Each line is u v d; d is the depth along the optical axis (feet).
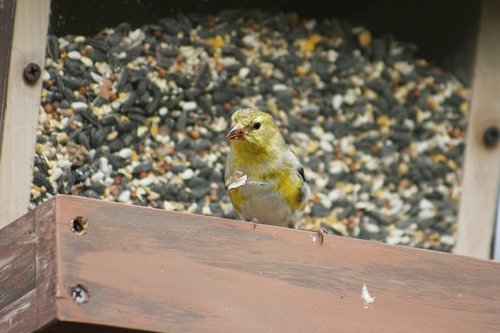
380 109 41.01
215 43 39.11
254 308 26.09
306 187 32.81
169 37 38.27
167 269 25.40
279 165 32.40
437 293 28.12
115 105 36.63
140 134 37.11
